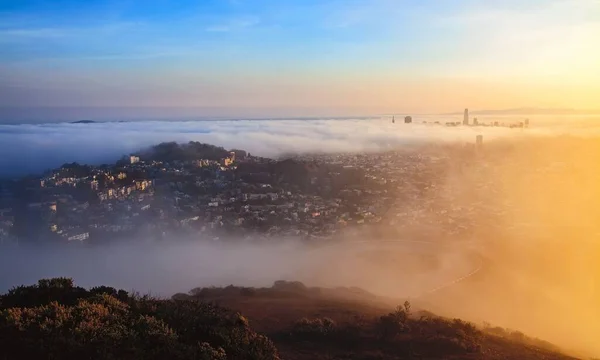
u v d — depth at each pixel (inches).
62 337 296.8
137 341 313.3
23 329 304.8
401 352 420.5
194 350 316.8
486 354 429.7
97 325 319.9
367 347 430.3
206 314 390.9
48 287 414.3
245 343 356.2
